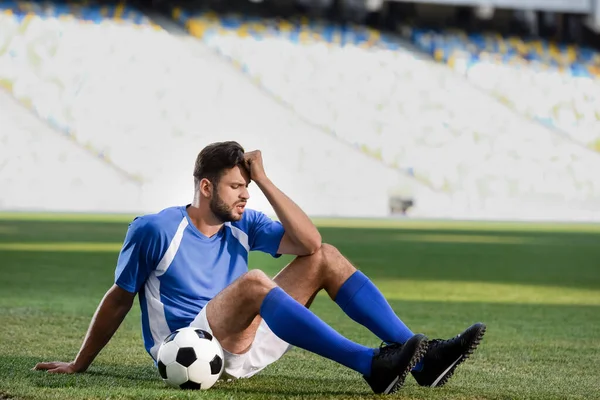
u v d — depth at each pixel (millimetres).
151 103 54250
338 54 62500
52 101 52500
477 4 64062
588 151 58156
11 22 57156
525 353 8742
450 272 19422
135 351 8156
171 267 6223
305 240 6285
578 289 16281
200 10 64000
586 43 70062
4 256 20547
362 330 10352
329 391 6305
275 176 52375
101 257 20547
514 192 53969
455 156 55594
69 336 9086
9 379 6363
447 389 6465
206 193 6242
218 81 57156
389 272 19172
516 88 62688
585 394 6500
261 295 5883
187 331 6062
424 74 62250
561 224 46250
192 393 5883
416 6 68938
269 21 64875
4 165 48094
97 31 58719
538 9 65625
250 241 6539
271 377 6906
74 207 47656
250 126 54594
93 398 5684
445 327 11039
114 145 50812
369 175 53469
